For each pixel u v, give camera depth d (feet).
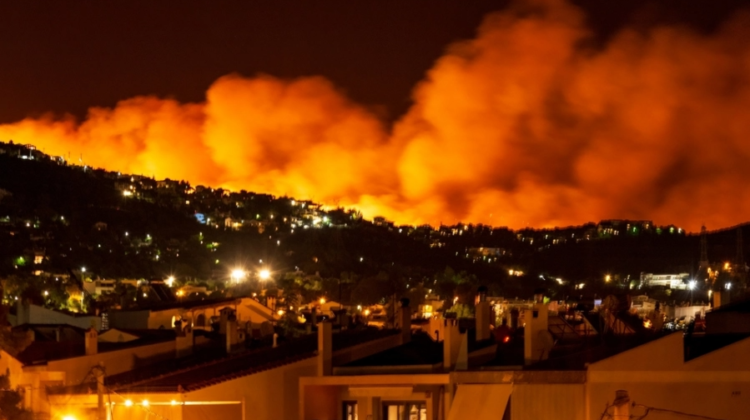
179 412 150.30
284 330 270.46
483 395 131.23
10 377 174.29
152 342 212.23
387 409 148.87
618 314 168.45
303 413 153.38
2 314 201.05
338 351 165.37
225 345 218.79
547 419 128.06
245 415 154.40
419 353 166.61
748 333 152.56
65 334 274.36
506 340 169.99
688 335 151.74
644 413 124.47
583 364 130.31
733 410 124.57
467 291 640.17
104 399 152.46
